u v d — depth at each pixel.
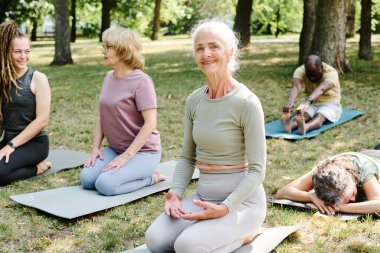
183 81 11.44
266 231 3.41
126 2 31.14
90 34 36.66
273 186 4.53
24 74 4.86
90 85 11.25
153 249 3.05
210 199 3.11
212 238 2.85
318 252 3.22
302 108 6.23
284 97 9.08
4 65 4.75
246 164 3.08
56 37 16.25
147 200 4.27
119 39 4.30
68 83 11.68
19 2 24.69
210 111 3.03
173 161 5.41
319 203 3.84
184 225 3.06
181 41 27.34
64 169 5.20
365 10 14.23
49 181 4.85
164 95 9.55
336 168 3.78
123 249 3.38
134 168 4.38
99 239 3.54
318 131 6.47
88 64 16.41
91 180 4.44
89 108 8.58
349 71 11.39
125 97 4.38
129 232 3.63
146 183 4.53
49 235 3.62
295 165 5.26
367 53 14.39
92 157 4.56
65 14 16.27
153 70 13.95
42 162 5.09
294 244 3.36
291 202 4.02
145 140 4.41
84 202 4.12
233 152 3.03
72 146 6.23
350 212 3.71
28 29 33.62
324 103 6.82
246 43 19.08
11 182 4.78
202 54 2.91
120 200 4.18
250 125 2.93
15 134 4.93
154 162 4.52
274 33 32.78
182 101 8.98
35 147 4.91
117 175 4.29
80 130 6.96
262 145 2.95
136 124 4.50
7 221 3.83
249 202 3.06
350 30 23.17
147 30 35.38
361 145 5.90
